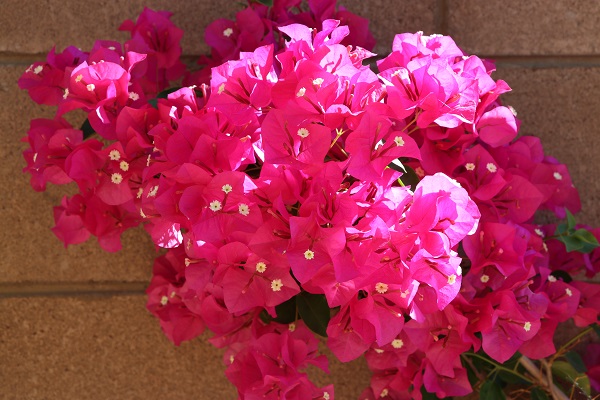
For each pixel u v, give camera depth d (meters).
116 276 0.86
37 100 0.76
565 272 0.82
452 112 0.69
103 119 0.71
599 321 0.80
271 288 0.68
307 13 0.81
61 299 0.86
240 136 0.68
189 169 0.65
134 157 0.72
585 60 0.87
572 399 0.81
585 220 0.88
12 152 0.85
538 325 0.72
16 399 0.87
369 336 0.68
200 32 0.86
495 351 0.72
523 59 0.87
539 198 0.76
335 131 0.70
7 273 0.86
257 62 0.69
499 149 0.78
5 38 0.84
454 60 0.77
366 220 0.64
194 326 0.80
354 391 0.87
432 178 0.64
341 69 0.68
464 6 0.87
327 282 0.66
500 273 0.74
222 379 0.87
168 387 0.87
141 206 0.73
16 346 0.86
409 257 0.65
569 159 0.87
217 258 0.68
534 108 0.87
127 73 0.71
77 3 0.85
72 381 0.87
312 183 0.65
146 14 0.79
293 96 0.68
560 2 0.87
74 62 0.77
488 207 0.76
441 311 0.72
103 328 0.86
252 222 0.66
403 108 0.67
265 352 0.71
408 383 0.79
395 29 0.87
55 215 0.80
